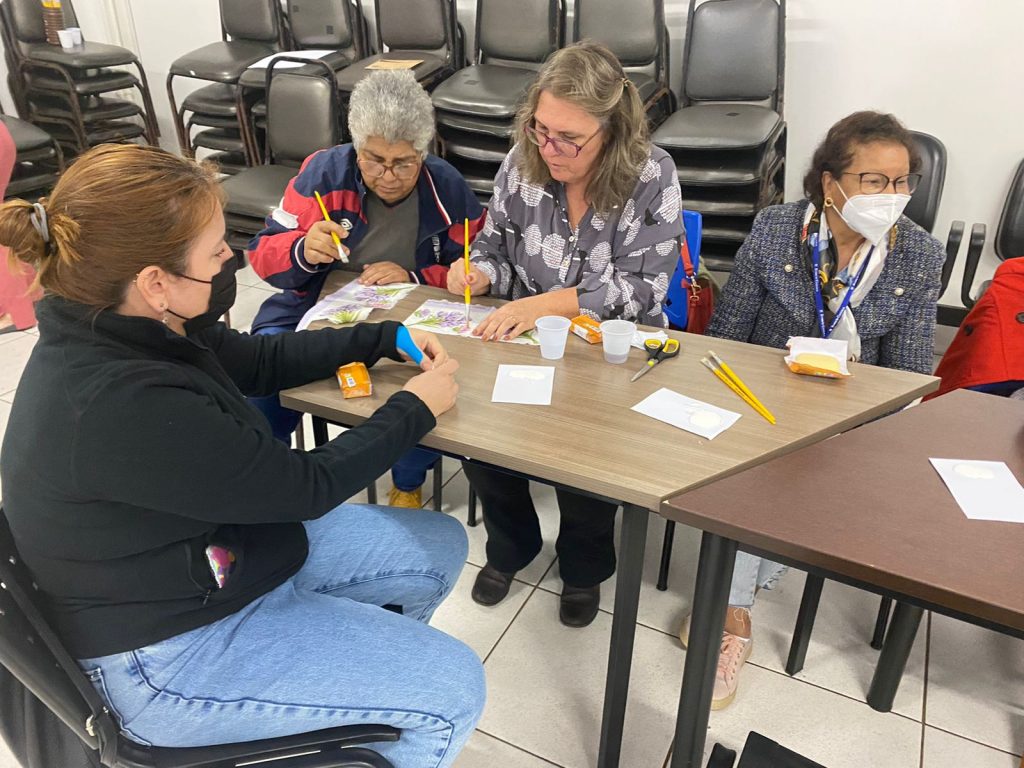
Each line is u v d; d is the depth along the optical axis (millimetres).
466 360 1475
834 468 1132
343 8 3648
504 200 1772
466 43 3715
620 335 1434
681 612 1840
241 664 1034
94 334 930
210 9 4188
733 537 1015
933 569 922
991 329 1770
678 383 1397
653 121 3074
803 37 3066
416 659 1076
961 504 1046
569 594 1819
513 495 1740
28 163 3797
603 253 1701
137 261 907
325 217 1838
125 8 4359
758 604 1862
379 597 1301
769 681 1663
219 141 3896
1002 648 1743
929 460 1148
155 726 1013
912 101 3006
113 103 4227
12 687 953
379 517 1366
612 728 1380
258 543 1095
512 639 1770
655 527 2119
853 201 1541
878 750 1515
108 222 883
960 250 3096
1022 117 2846
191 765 1010
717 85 3082
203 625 1041
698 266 2016
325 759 1028
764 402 1330
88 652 972
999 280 1790
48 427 891
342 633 1091
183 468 922
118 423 886
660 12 3062
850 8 2951
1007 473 1113
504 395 1352
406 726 1052
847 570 946
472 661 1109
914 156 1553
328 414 1335
